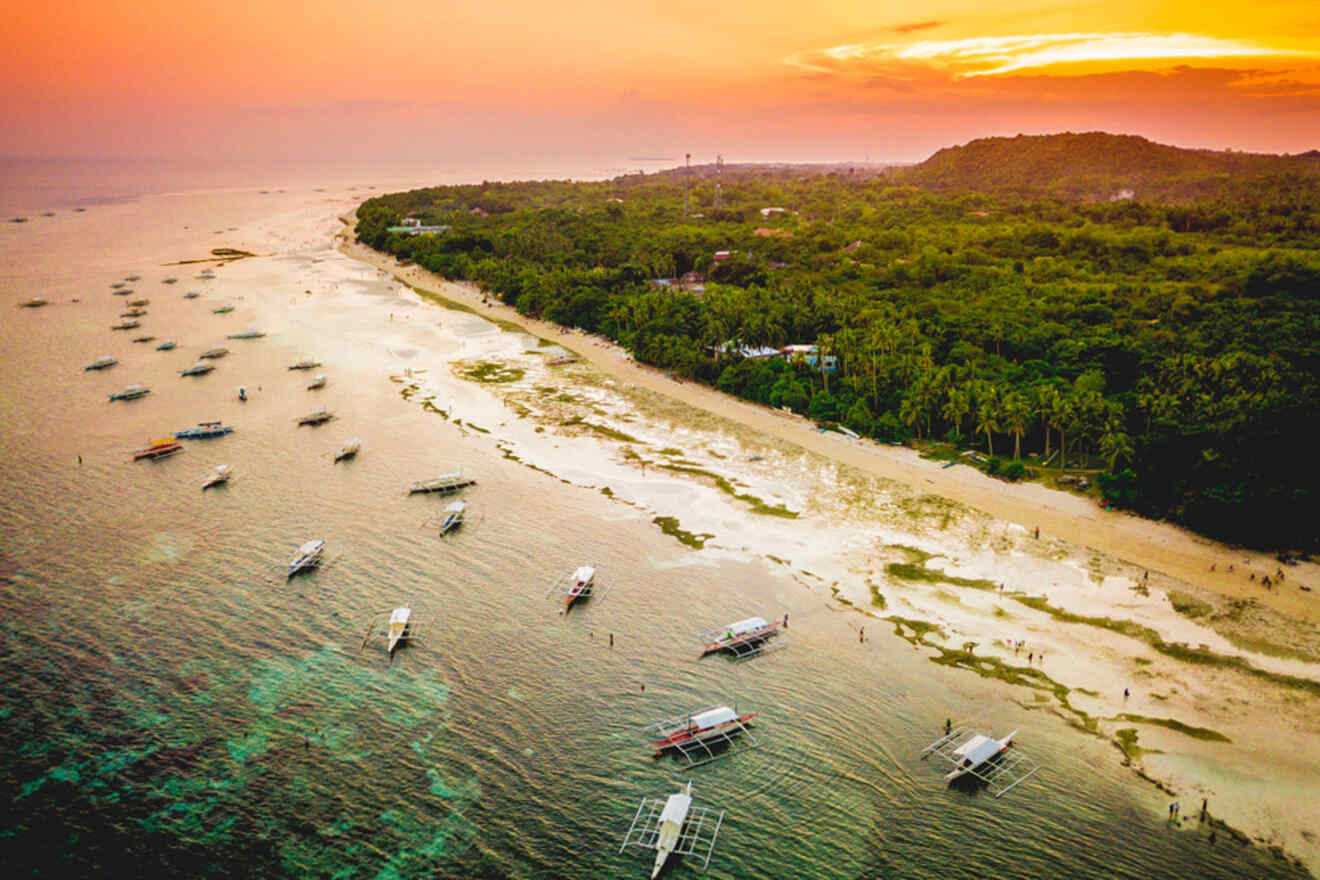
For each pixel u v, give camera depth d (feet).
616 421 450.71
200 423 441.27
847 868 183.11
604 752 215.72
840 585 288.30
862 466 387.75
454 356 577.84
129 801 195.52
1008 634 258.98
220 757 209.97
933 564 300.40
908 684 238.27
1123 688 233.35
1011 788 201.77
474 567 302.04
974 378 427.33
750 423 447.42
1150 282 632.38
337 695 233.55
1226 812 192.54
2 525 325.21
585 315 647.97
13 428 429.79
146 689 233.55
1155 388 402.52
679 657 252.62
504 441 422.00
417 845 186.29
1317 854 181.16
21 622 261.85
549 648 256.32
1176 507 324.60
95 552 307.17
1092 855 183.73
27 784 199.00
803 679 241.96
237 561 303.68
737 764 212.23
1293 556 297.12
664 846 184.55
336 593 284.20
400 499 356.18
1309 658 243.40
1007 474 367.04
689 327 566.36
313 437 426.51
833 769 209.97
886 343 470.39
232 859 180.96
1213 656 245.45
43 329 631.56
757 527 329.93
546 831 191.52
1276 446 309.01
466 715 227.40
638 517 339.57
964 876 180.14
